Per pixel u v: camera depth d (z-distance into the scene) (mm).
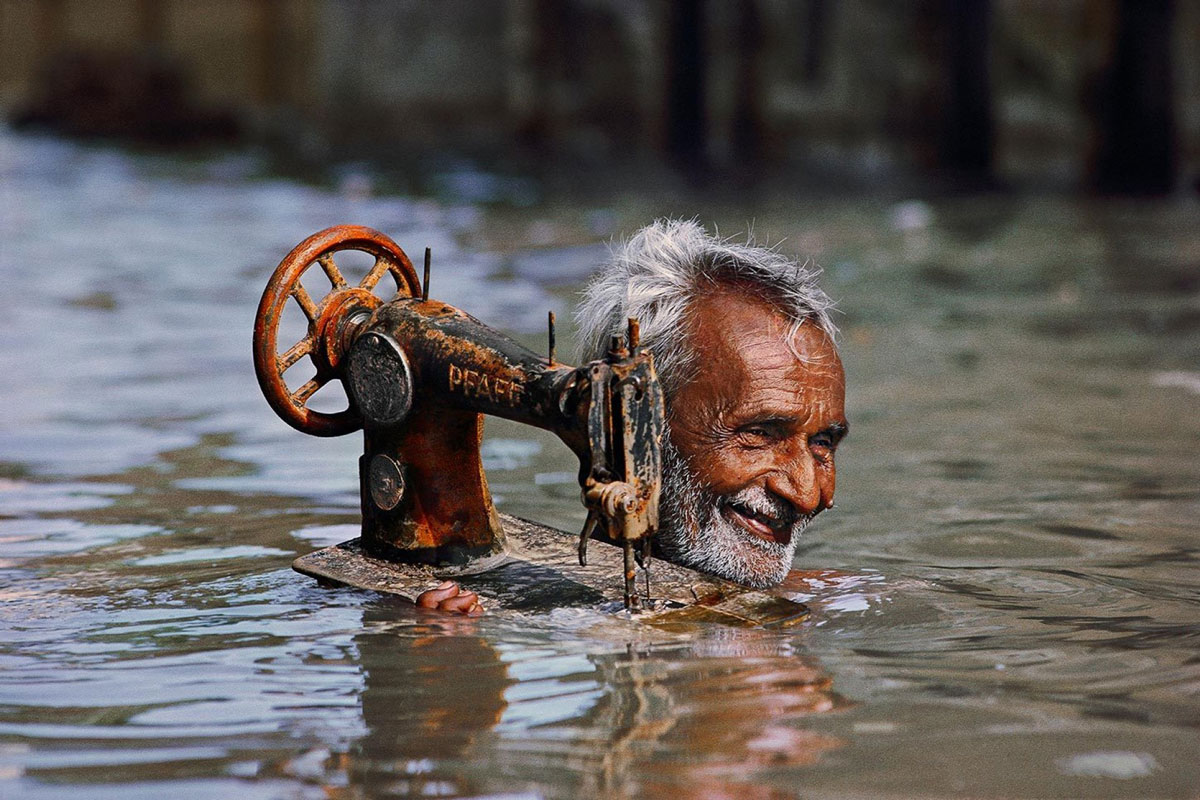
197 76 33281
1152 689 3018
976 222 16609
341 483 5449
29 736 2771
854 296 11008
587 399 3385
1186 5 26906
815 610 3713
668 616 3518
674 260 3920
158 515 4887
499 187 20297
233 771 2576
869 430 6500
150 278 11711
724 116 29234
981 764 2570
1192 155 26141
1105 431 6445
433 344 3691
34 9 35219
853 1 29609
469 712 2865
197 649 3316
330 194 18969
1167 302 10656
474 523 3867
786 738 2701
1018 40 28562
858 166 25703
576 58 29031
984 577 4137
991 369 8062
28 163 23453
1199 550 4484
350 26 31016
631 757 2607
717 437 3768
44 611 3676
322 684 3053
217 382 7625
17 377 7707
